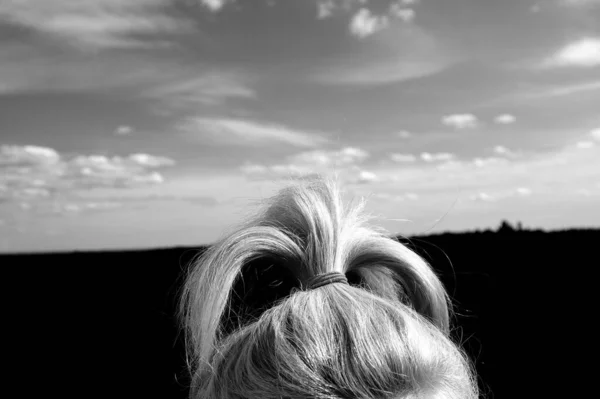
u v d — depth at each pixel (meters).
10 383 9.41
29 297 17.12
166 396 7.92
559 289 12.75
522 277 13.73
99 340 11.73
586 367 7.86
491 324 10.23
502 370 8.01
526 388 7.19
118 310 14.20
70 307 15.38
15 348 11.80
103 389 8.59
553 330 9.73
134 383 8.69
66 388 8.86
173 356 10.12
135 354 10.40
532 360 8.21
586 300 11.74
